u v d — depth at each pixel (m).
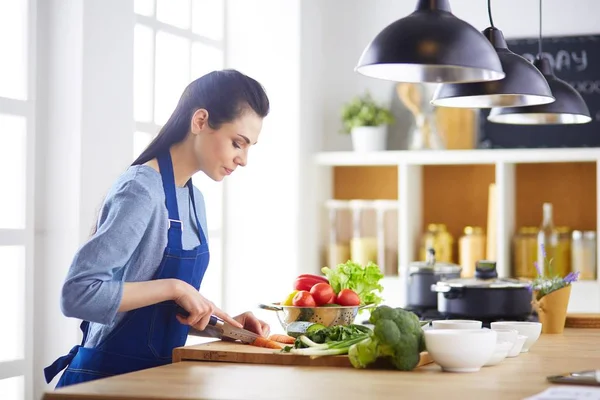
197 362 2.63
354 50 5.66
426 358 2.60
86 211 3.63
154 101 4.53
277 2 5.27
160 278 2.74
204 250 2.92
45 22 3.66
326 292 2.98
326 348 2.58
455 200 5.58
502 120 3.93
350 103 5.61
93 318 2.53
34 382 3.62
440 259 5.35
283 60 5.27
